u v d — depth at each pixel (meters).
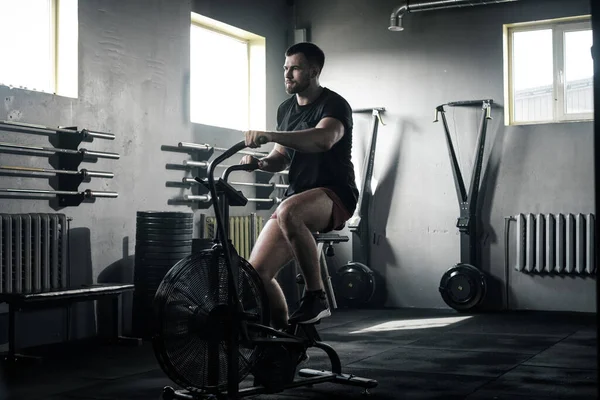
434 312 6.98
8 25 4.99
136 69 5.81
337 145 3.21
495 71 7.15
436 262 7.34
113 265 5.56
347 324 6.14
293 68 3.21
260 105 7.54
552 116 7.05
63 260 4.95
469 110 7.23
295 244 3.05
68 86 5.30
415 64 7.48
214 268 2.89
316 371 3.68
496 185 7.12
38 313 4.96
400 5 7.22
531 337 5.28
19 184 4.83
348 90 7.78
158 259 5.32
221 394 2.89
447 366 4.14
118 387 3.66
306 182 3.24
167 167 6.11
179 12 6.29
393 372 3.96
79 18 5.30
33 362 4.36
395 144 7.55
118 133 5.63
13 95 4.78
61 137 5.13
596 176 1.88
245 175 7.12
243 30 7.21
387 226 7.55
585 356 4.44
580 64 6.95
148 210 5.91
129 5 5.75
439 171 7.35
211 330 2.86
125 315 5.68
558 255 6.77
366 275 7.32
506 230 7.06
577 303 6.80
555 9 6.91
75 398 3.41
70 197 5.11
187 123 6.36
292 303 7.36
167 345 2.76
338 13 7.84
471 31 7.25
